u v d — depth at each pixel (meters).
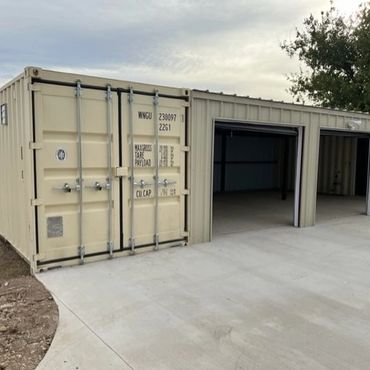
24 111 4.83
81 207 5.18
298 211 8.33
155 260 5.52
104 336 3.27
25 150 4.89
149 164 5.82
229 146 16.02
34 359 2.91
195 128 6.35
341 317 3.74
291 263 5.55
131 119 5.53
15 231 5.80
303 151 8.19
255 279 4.82
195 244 6.53
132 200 5.67
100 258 5.44
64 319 3.58
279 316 3.74
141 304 3.96
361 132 9.62
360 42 19.58
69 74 4.93
